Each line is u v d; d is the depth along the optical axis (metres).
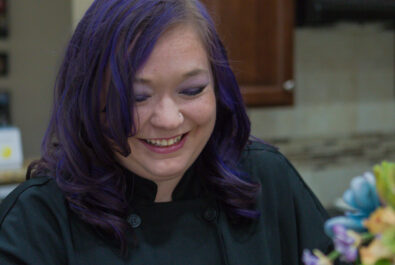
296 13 2.25
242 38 2.09
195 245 0.89
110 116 0.72
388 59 2.78
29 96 2.44
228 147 0.97
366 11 2.16
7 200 0.86
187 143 0.79
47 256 0.82
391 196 0.45
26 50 2.41
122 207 0.83
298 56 2.56
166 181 0.87
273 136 2.58
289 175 1.04
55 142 0.91
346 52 2.67
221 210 0.93
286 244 0.99
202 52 0.75
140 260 0.84
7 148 2.04
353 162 2.78
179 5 0.73
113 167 0.83
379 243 0.43
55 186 0.87
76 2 1.98
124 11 0.71
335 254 0.47
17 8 2.37
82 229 0.84
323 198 2.73
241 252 0.91
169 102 0.73
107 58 0.72
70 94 0.81
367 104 2.77
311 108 2.64
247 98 2.12
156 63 0.71
